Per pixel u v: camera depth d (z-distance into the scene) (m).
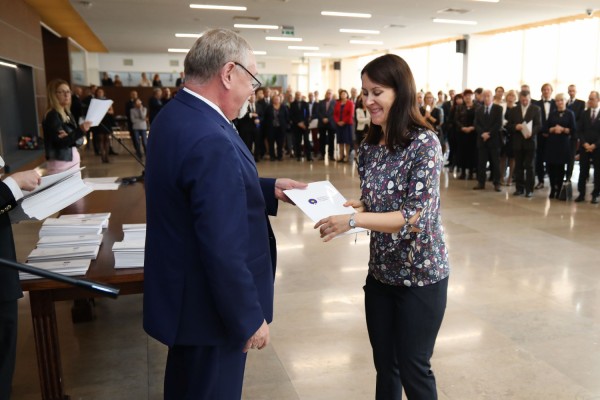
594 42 10.61
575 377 2.32
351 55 20.73
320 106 10.44
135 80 22.09
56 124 3.71
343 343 2.65
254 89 1.34
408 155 1.44
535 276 3.63
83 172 8.79
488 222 5.18
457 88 14.51
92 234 2.15
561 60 11.52
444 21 11.42
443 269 1.54
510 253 4.16
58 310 3.11
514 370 2.38
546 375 2.34
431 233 1.49
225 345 1.31
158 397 2.20
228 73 1.27
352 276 3.65
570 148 6.24
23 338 2.74
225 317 1.20
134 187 3.40
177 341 1.26
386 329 1.62
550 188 6.96
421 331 1.54
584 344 2.64
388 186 1.48
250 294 1.21
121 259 1.80
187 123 1.21
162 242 1.24
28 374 2.37
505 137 7.08
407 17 10.95
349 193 6.75
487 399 2.15
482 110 6.89
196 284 1.24
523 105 6.42
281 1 9.23
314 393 2.20
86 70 19.31
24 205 1.55
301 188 1.63
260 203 1.34
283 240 4.56
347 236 4.68
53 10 10.32
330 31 13.38
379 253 1.55
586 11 9.69
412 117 1.45
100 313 3.06
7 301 1.63
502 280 3.56
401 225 1.41
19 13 8.74
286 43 16.48
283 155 11.34
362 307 3.11
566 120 6.17
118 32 14.00
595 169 6.04
